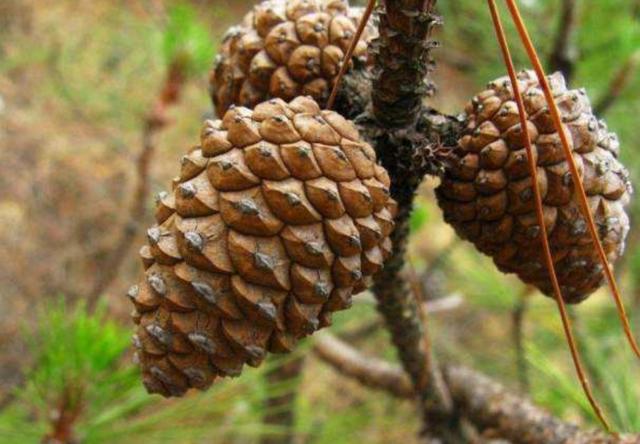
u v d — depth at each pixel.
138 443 0.41
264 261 0.27
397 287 0.34
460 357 0.67
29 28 0.83
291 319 0.28
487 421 0.39
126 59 0.75
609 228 0.30
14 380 0.75
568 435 0.37
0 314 0.83
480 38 0.56
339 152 0.27
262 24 0.32
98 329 0.37
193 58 0.55
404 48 0.28
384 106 0.29
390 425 0.61
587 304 0.55
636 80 0.52
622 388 0.40
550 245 0.30
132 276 0.86
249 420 0.52
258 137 0.27
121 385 0.38
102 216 0.94
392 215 0.28
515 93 0.26
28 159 0.99
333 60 0.31
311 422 0.60
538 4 0.53
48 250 0.90
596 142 0.30
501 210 0.30
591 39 0.53
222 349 0.28
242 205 0.27
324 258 0.27
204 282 0.27
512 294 0.49
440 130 0.30
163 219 0.28
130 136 0.88
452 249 0.53
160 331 0.28
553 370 0.40
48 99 0.90
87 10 0.84
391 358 0.63
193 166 0.28
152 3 0.62
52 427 0.38
